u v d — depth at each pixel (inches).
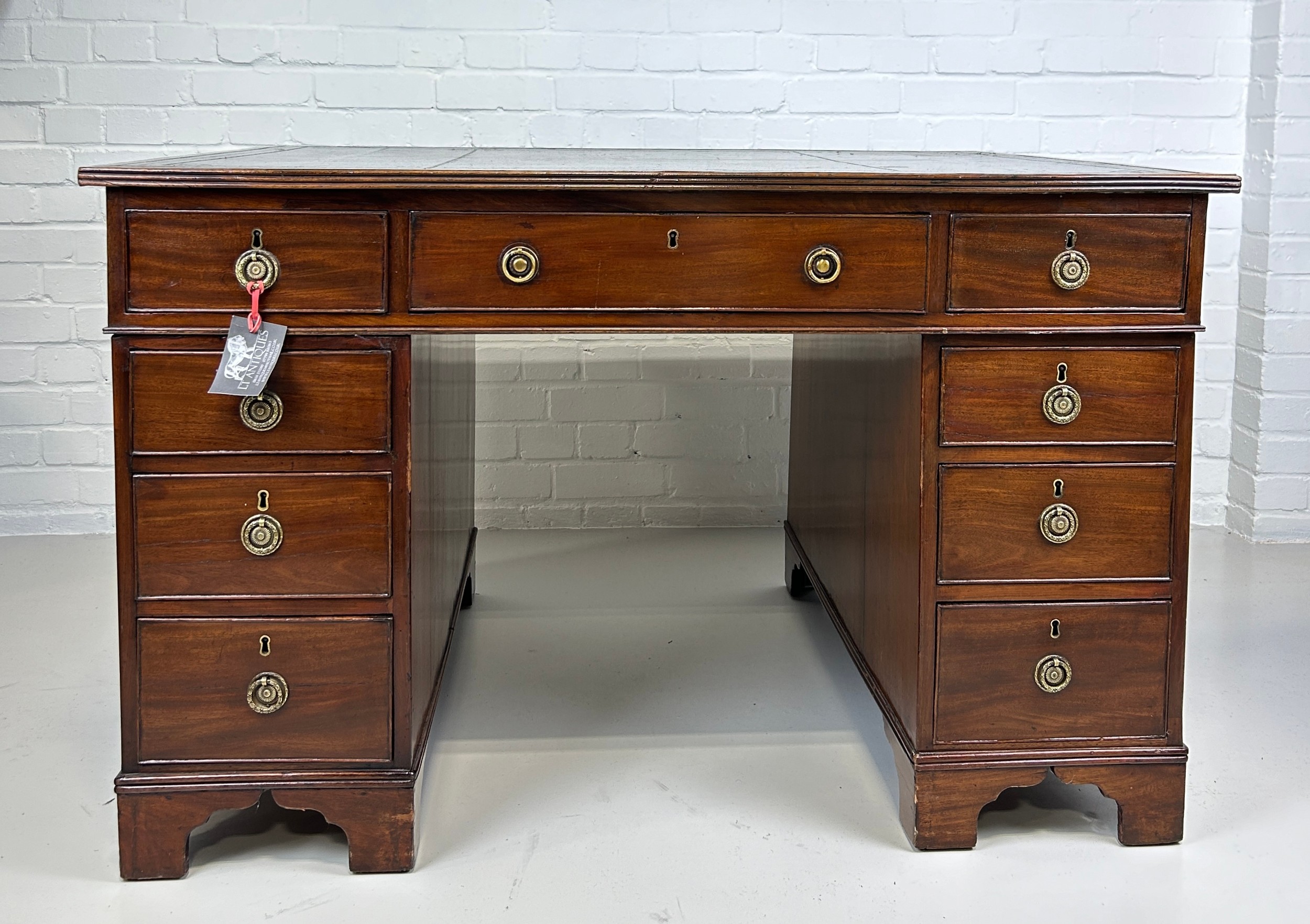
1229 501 132.3
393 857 67.4
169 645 66.0
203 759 67.0
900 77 124.1
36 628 102.0
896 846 70.4
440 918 63.1
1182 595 69.1
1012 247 65.9
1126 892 65.8
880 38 123.4
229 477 65.1
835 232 65.2
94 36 118.3
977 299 66.1
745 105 123.6
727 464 131.0
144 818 66.4
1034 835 71.8
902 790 72.5
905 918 63.2
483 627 104.1
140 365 63.9
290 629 66.3
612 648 99.7
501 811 74.0
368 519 65.9
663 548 125.1
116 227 62.8
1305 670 95.0
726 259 65.1
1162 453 68.1
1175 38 124.9
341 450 65.3
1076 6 124.0
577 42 121.5
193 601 65.8
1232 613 107.1
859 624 83.4
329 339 64.6
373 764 67.4
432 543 75.9
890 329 66.0
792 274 65.4
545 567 119.5
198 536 65.4
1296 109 121.0
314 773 67.1
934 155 97.4
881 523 76.7
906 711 71.3
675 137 123.7
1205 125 126.4
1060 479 67.7
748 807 74.7
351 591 66.3
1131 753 69.7
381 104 121.3
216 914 63.5
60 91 118.9
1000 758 69.2
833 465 91.8
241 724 66.9
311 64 120.2
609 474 130.3
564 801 75.2
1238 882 66.9
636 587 114.0
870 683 79.0
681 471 130.8
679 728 85.6
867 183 64.1
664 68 122.5
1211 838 71.4
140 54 119.0
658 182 63.5
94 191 121.2
